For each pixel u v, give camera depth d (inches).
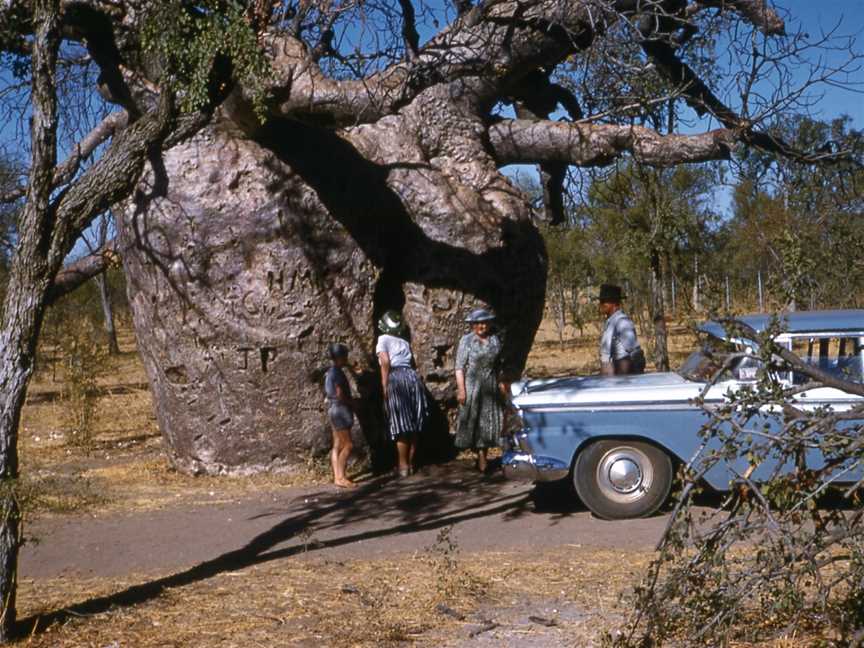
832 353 320.8
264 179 429.7
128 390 884.6
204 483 425.7
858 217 407.8
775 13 396.8
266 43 371.2
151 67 378.6
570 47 401.1
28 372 223.5
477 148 476.1
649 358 823.7
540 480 344.5
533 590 261.3
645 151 436.1
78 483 414.9
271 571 285.4
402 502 383.2
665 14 386.6
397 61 388.5
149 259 436.5
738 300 367.6
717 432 193.5
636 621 199.3
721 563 186.2
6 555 223.9
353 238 441.7
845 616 191.0
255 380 430.0
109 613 246.4
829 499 312.8
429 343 458.9
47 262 223.8
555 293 1184.8
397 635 226.1
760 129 421.7
